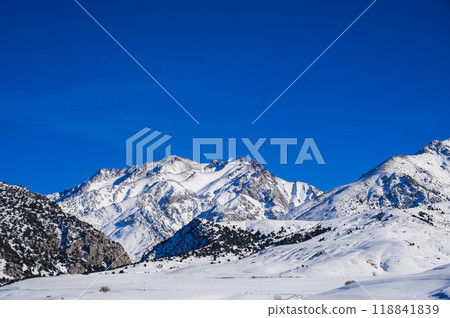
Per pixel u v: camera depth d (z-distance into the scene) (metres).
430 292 31.47
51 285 103.31
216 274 134.00
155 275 140.25
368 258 116.69
